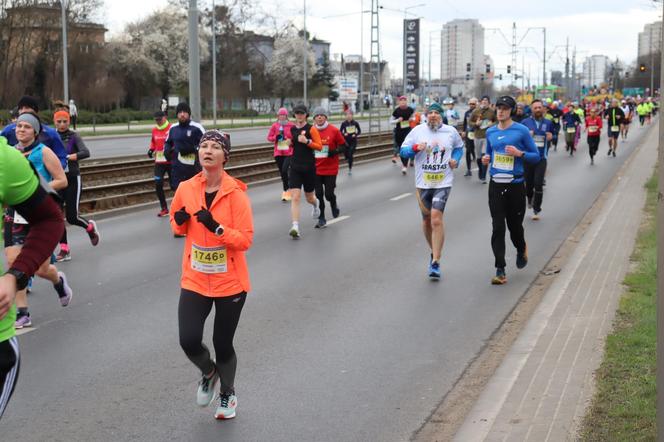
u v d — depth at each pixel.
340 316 7.82
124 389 5.77
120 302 8.30
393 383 5.96
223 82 77.69
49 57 60.28
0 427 5.06
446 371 6.23
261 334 7.19
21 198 3.12
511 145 9.02
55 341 6.92
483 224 13.62
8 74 57.56
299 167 12.47
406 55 76.38
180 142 12.83
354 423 5.20
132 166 23.70
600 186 19.47
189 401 5.55
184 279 5.00
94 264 10.21
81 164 23.69
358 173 24.16
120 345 6.83
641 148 32.28
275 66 90.38
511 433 4.61
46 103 60.41
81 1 61.41
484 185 19.92
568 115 29.83
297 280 9.41
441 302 8.39
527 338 6.73
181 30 79.44
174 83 78.38
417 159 9.58
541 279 9.45
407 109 25.53
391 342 6.99
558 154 30.45
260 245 11.73
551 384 5.40
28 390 5.72
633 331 6.46
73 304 8.20
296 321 7.63
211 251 4.88
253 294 8.69
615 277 8.78
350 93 67.25
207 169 4.87
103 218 14.41
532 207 14.53
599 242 11.14
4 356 3.12
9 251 7.73
